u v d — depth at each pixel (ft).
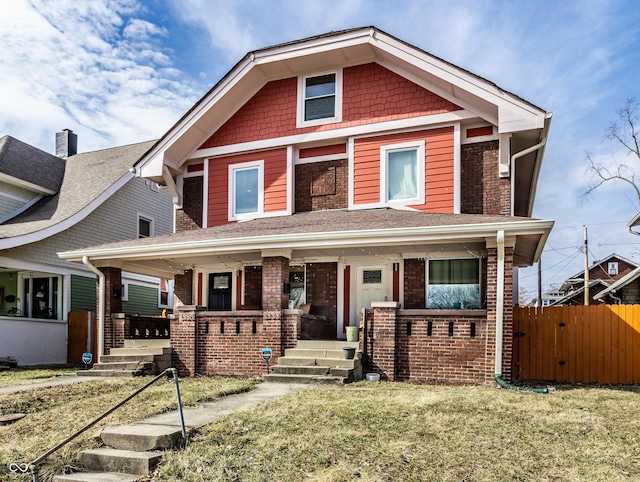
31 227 53.16
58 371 43.75
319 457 16.81
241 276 45.55
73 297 59.26
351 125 43.21
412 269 39.73
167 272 50.93
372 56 42.86
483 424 20.35
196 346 38.86
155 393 28.25
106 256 40.88
